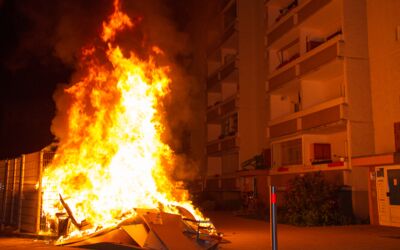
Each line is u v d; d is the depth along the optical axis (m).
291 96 28.20
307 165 22.52
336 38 20.52
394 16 19.22
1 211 16.98
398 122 18.06
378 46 20.05
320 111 21.66
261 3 31.58
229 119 34.56
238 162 31.12
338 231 15.45
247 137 31.31
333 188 18.80
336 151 22.69
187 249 9.58
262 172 26.75
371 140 19.97
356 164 18.41
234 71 32.84
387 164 17.11
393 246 11.65
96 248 10.70
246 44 32.41
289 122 24.67
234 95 32.25
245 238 13.35
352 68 20.33
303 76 23.52
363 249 11.12
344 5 20.70
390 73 19.30
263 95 30.56
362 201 19.36
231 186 32.31
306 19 23.70
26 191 14.82
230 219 21.08
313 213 17.88
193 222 11.98
